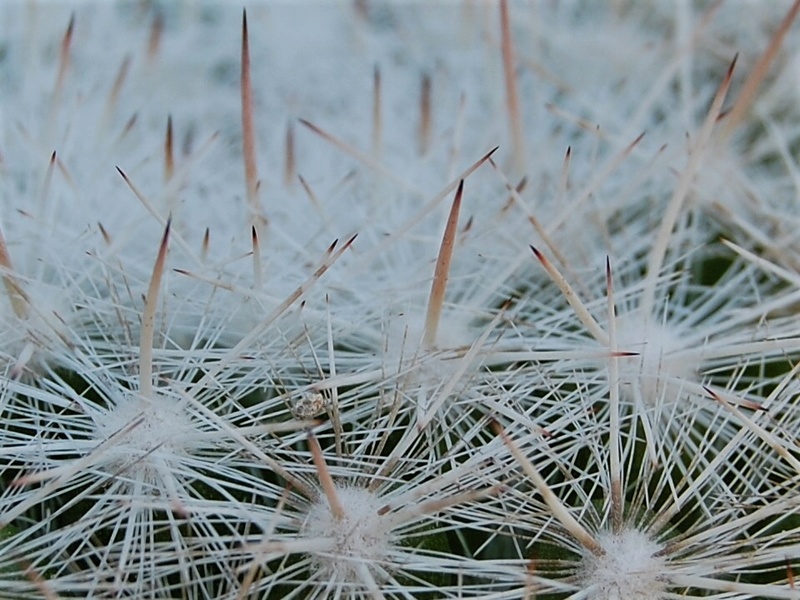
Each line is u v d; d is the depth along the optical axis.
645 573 0.07
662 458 0.08
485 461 0.07
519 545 0.07
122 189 0.09
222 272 0.08
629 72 0.11
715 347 0.08
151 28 0.11
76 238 0.08
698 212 0.09
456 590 0.07
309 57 0.11
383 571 0.07
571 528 0.07
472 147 0.10
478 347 0.07
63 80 0.10
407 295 0.08
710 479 0.08
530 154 0.10
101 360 0.08
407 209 0.09
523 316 0.08
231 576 0.07
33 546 0.07
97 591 0.07
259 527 0.07
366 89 0.10
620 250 0.09
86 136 0.10
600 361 0.08
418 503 0.07
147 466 0.07
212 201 0.09
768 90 0.10
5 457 0.07
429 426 0.08
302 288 0.08
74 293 0.08
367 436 0.07
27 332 0.08
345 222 0.09
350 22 0.11
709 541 0.07
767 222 0.09
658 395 0.08
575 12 0.11
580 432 0.08
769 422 0.08
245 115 0.08
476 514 0.07
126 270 0.08
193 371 0.08
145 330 0.07
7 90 0.10
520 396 0.08
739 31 0.11
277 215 0.09
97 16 0.11
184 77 0.11
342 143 0.09
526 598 0.07
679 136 0.10
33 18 0.11
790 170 0.09
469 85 0.10
